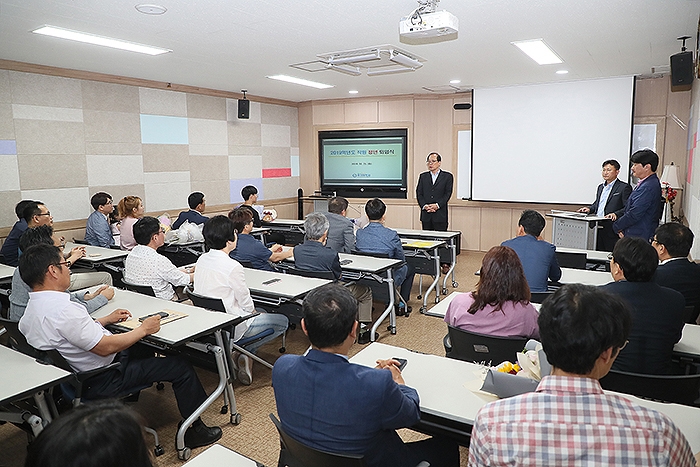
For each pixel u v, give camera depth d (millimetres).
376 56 4723
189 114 7051
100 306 2754
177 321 2525
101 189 6059
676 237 2613
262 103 8258
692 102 5695
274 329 3211
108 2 3283
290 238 6812
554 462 946
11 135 5184
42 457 690
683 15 3625
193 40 4281
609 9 3488
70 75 5582
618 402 976
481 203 7867
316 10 3459
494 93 7285
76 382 2043
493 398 1689
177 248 5402
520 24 3844
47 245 2166
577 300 1038
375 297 4371
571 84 6711
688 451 971
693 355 2102
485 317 2197
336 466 1302
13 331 2268
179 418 2877
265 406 3016
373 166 8531
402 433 2686
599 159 6672
